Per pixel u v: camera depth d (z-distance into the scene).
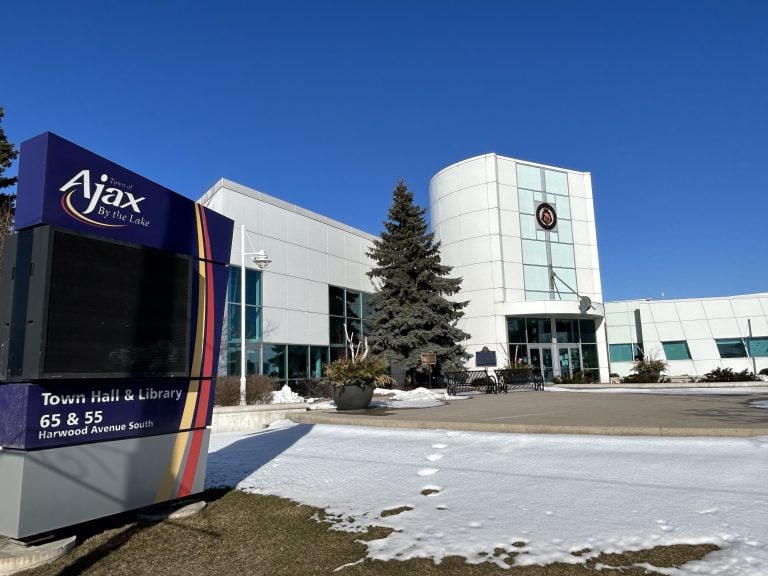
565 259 34.19
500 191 33.06
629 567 4.09
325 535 5.20
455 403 16.36
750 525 4.63
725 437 7.88
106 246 5.48
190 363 6.39
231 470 8.12
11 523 4.70
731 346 36.22
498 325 31.38
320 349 25.30
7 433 4.91
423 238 26.59
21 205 5.14
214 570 4.62
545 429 8.91
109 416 5.47
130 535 5.46
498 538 4.73
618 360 38.78
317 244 25.75
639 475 6.30
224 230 7.14
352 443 9.50
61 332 4.97
